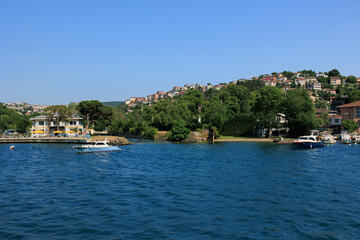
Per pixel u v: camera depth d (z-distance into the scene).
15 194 26.86
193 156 55.53
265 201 24.14
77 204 23.56
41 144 90.50
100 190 28.30
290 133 107.75
